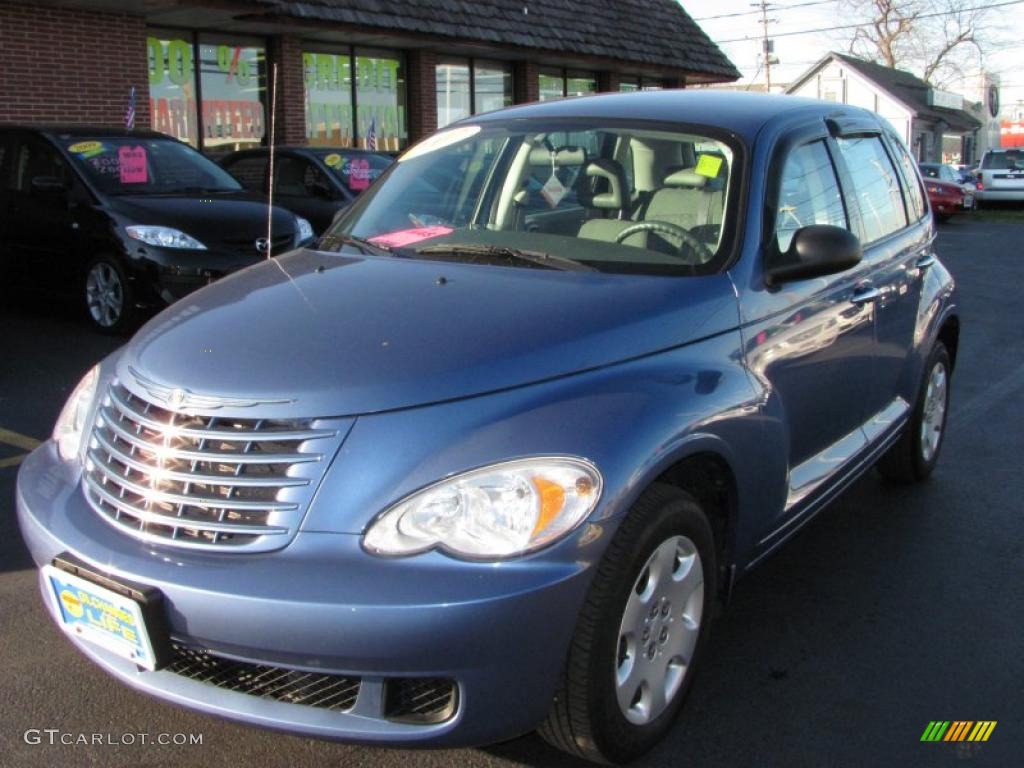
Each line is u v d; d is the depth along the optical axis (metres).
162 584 2.53
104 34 12.91
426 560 2.44
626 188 3.76
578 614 2.56
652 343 2.99
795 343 3.60
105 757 2.96
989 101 63.72
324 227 11.09
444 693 2.54
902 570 4.34
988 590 4.16
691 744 3.06
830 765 2.97
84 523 2.79
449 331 2.82
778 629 3.81
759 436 3.26
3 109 12.05
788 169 3.88
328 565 2.47
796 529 3.81
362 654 2.41
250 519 2.56
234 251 8.48
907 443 5.17
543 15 19.14
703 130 3.83
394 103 17.64
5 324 9.02
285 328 2.91
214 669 2.67
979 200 33.44
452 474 2.51
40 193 8.95
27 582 4.04
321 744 3.04
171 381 2.75
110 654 2.80
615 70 21.91
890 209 4.89
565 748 2.78
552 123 4.10
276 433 2.58
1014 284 14.27
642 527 2.69
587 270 3.35
